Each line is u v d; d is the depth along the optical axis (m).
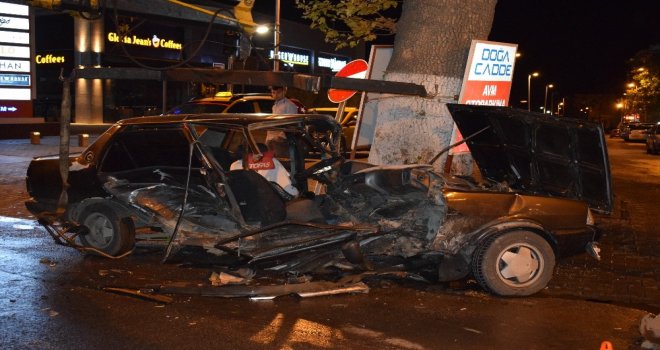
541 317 5.94
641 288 7.13
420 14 9.08
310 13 10.18
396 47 9.43
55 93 40.31
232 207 6.91
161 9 20.14
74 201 7.89
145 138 7.57
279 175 7.89
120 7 19.12
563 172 7.20
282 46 45.44
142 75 7.97
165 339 5.26
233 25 16.78
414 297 6.53
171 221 7.18
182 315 5.85
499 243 6.50
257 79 7.30
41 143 25.05
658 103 67.19
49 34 38.56
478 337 5.39
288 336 5.34
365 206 7.38
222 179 6.90
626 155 33.72
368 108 10.85
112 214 7.69
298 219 7.06
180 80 7.86
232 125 7.15
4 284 6.77
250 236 6.89
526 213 6.61
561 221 6.72
